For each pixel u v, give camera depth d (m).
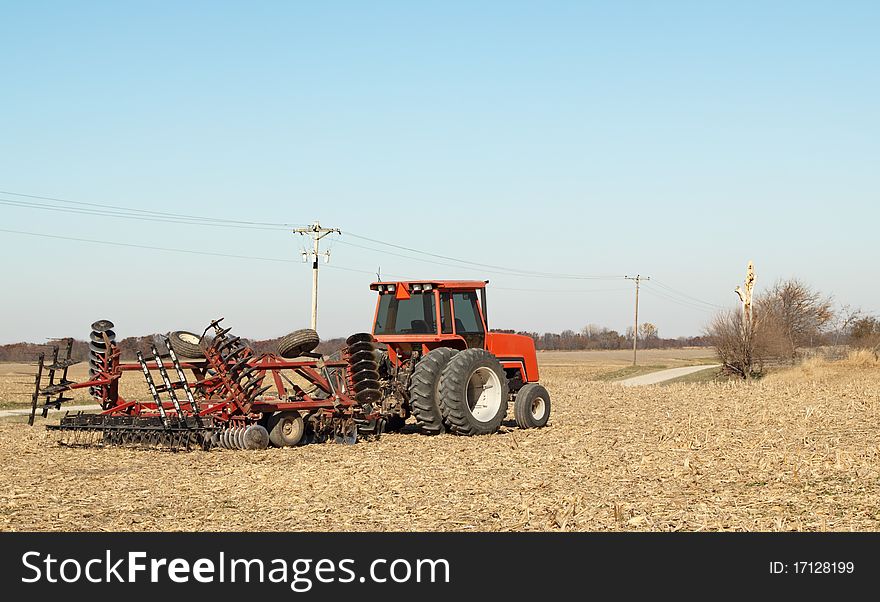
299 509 9.65
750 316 50.94
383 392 16.31
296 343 15.73
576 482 11.16
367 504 9.86
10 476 11.96
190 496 10.43
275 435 14.69
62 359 16.02
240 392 14.51
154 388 14.61
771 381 39.66
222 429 14.55
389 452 14.13
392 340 17.23
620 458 13.26
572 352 146.50
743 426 18.02
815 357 50.53
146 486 11.10
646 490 10.56
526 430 17.48
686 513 9.24
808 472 11.72
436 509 9.56
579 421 19.47
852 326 61.00
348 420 15.30
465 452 14.05
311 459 13.37
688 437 16.02
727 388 32.19
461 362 16.27
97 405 28.42
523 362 18.66
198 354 14.85
